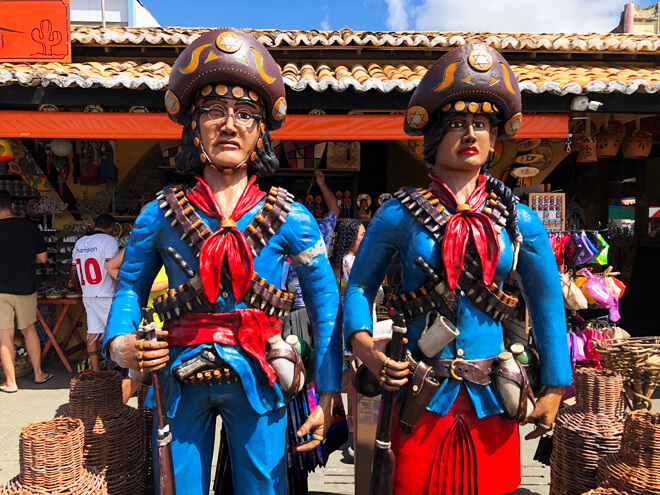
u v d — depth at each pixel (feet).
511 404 5.49
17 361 16.89
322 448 8.98
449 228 5.48
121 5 44.91
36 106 16.28
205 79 5.46
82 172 18.11
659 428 6.62
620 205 28.86
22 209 19.25
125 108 17.20
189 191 5.82
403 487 5.67
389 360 5.34
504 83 5.63
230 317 5.51
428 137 6.02
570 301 13.34
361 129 14.75
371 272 6.15
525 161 17.21
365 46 18.26
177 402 5.51
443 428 5.55
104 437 7.56
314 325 6.15
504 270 5.66
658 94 15.21
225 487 7.45
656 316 24.81
